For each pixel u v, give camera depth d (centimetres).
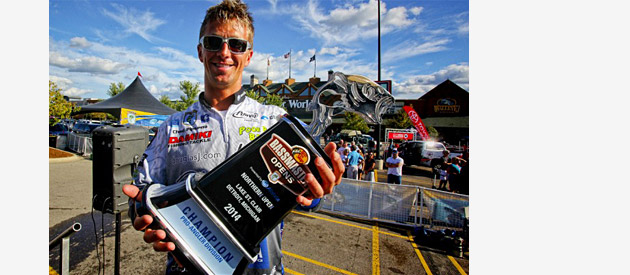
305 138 81
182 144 104
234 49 105
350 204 522
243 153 81
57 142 1203
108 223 420
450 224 446
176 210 76
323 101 172
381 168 1137
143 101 1053
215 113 107
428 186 863
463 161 778
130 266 305
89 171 796
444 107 2523
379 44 1128
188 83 1905
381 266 337
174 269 102
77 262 308
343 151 838
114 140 259
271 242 109
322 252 365
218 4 107
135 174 105
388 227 467
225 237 76
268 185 79
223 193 77
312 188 75
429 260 357
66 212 461
